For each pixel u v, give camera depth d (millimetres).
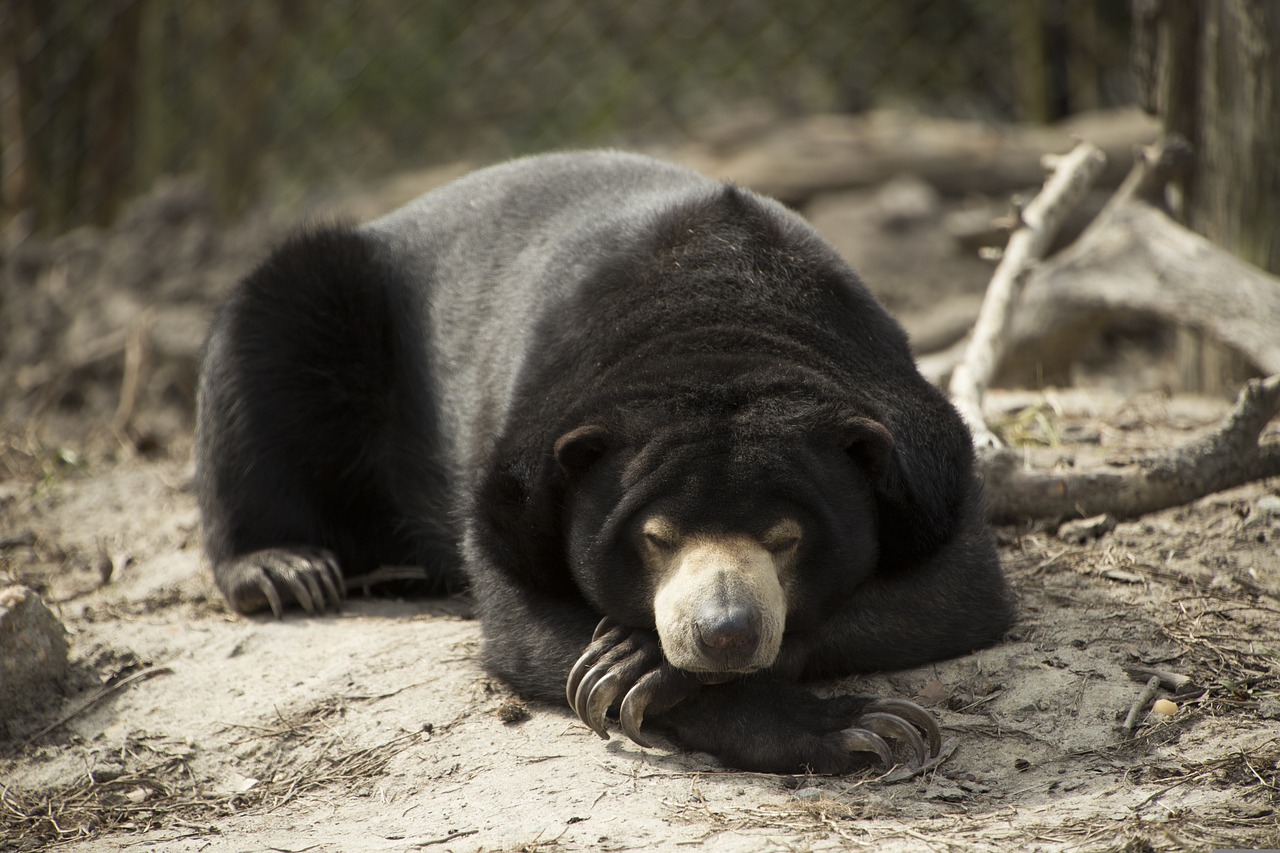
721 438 6293
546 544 6863
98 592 9133
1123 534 8352
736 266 7395
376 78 20812
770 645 5996
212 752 7102
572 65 20984
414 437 9062
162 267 17141
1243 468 8352
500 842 5715
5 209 19062
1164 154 11391
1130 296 10922
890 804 5934
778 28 20953
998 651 7125
